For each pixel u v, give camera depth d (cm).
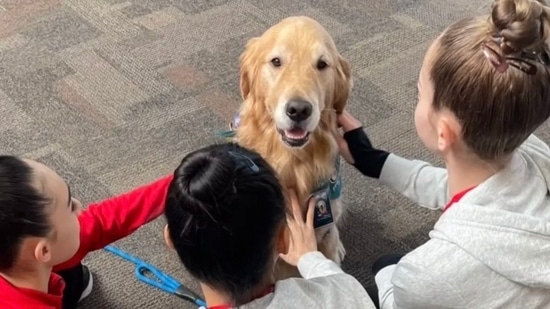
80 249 163
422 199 164
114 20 289
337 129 184
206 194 105
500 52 106
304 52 171
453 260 114
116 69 263
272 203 109
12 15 289
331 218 182
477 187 118
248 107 187
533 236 111
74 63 266
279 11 297
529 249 111
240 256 108
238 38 281
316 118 170
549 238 111
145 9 296
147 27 286
